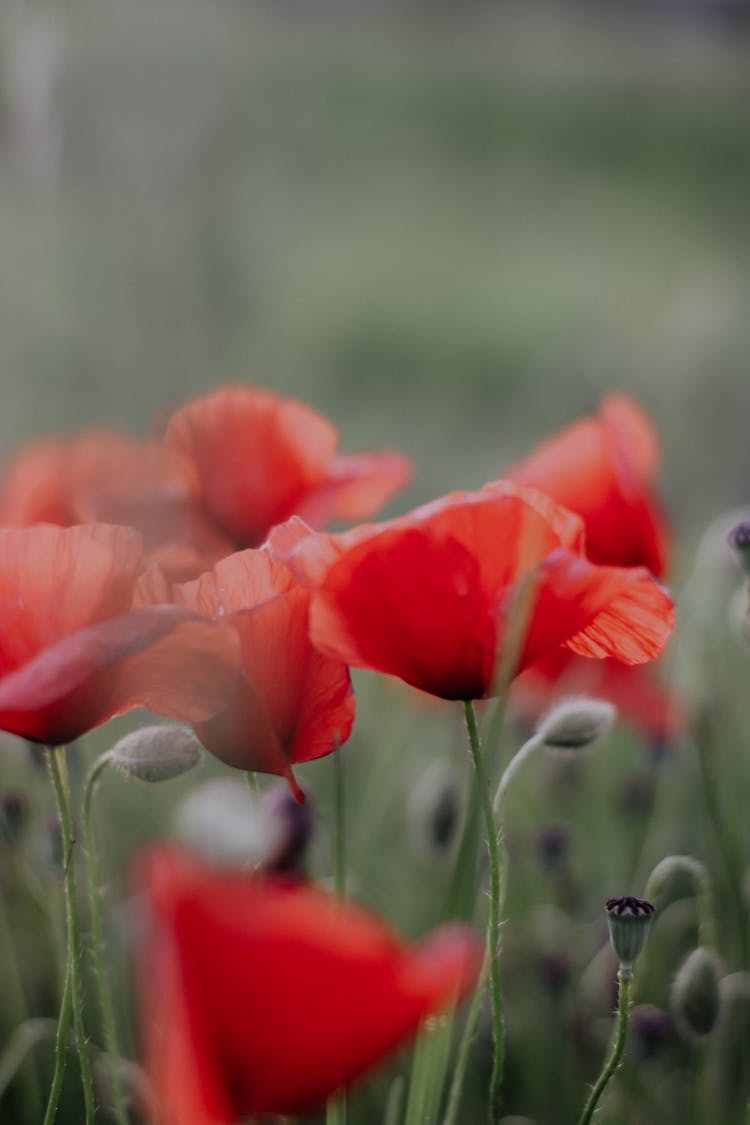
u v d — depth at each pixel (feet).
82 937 3.80
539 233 21.90
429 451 10.43
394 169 24.67
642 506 3.62
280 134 21.90
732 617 3.82
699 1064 3.85
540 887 4.32
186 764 3.19
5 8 4.54
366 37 32.65
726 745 4.23
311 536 3.15
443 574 3.13
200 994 2.75
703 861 4.16
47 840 3.59
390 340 15.78
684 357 6.97
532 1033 4.03
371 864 4.31
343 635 3.13
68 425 5.75
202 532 3.77
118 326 6.05
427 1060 3.23
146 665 3.08
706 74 32.19
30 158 4.94
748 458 7.07
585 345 7.15
